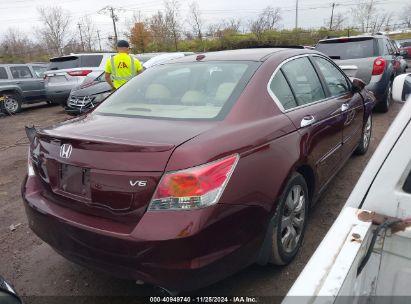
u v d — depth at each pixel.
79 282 2.81
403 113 1.45
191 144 2.01
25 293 2.71
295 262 2.81
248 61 2.92
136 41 43.62
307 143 2.78
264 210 2.27
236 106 2.45
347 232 1.33
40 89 13.02
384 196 1.38
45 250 3.32
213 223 1.95
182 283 1.95
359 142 4.64
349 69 7.34
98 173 2.09
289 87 2.95
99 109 2.98
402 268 1.33
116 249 2.02
